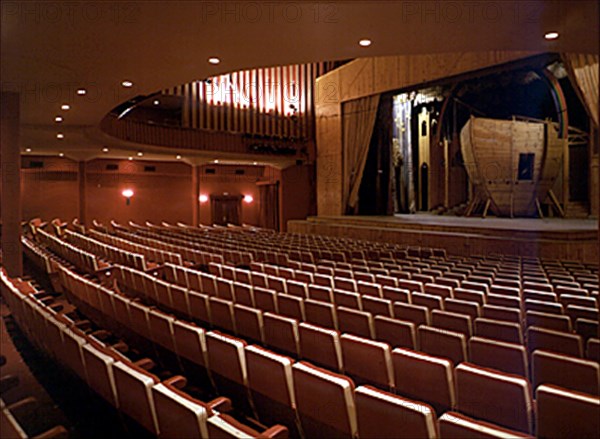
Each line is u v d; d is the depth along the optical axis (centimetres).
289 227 1406
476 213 1430
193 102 1302
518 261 692
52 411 215
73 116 725
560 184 1328
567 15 388
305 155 1470
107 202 1445
